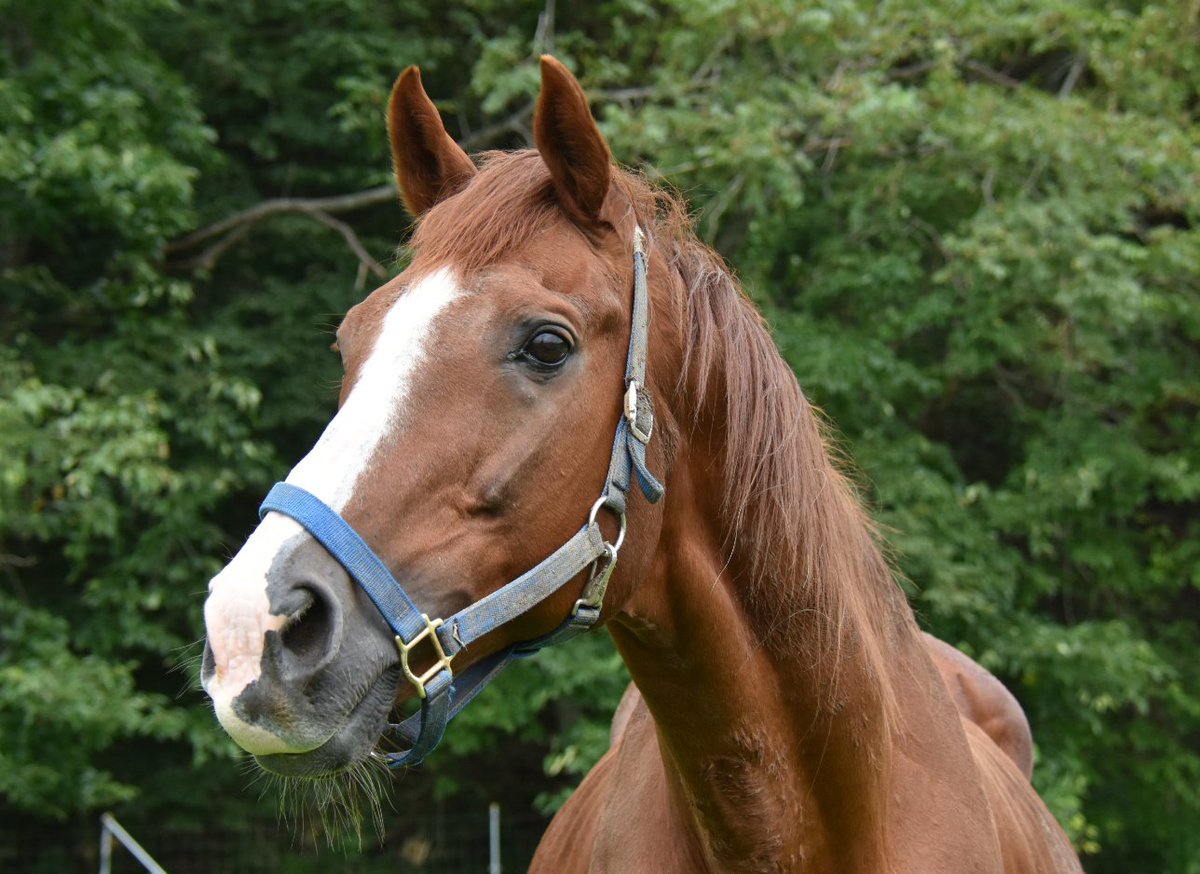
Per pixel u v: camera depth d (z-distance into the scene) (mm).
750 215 8203
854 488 2346
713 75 8109
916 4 7785
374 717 1521
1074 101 7762
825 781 1919
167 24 8578
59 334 8344
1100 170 7707
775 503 1865
